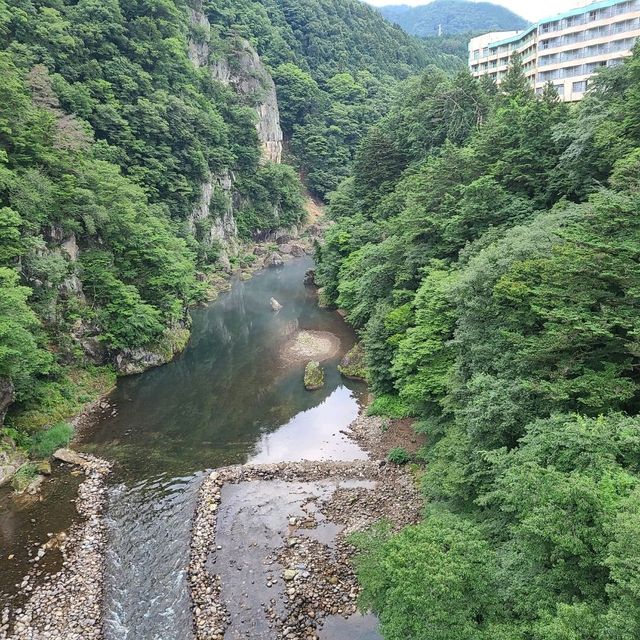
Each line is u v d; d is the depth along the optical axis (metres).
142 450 28.23
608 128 25.80
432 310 24.64
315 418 31.94
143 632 16.59
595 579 10.27
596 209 16.75
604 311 14.62
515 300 17.72
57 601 17.70
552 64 66.75
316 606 17.20
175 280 43.81
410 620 11.31
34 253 32.62
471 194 31.06
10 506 22.94
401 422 29.28
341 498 23.06
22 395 28.70
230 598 17.67
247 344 46.72
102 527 21.59
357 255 48.44
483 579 11.34
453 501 17.56
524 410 15.35
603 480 10.80
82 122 54.09
